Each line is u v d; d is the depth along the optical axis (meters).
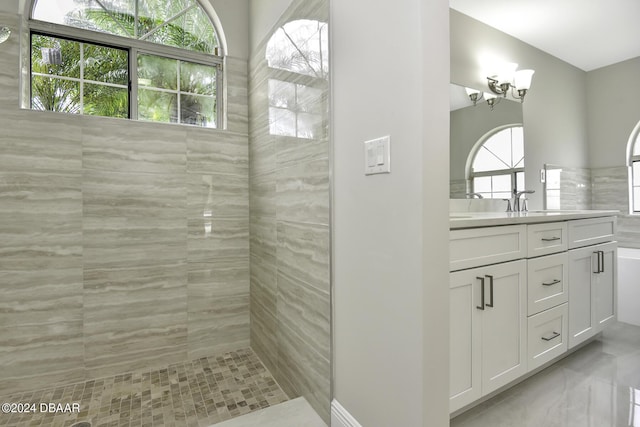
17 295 1.77
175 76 2.27
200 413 1.62
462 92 2.36
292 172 1.73
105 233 1.96
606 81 3.35
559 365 1.98
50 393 1.78
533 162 2.85
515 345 1.60
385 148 1.11
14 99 1.75
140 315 2.05
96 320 1.94
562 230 1.89
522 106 2.73
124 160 2.00
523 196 2.72
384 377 1.14
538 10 2.35
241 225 2.36
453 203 2.29
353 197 1.29
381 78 1.13
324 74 1.45
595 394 1.68
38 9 1.90
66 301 1.87
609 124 3.35
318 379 1.52
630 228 3.26
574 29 2.62
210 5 2.28
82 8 2.01
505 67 2.49
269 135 2.01
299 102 1.66
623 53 3.07
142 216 2.05
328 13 1.41
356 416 1.29
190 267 2.19
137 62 2.15
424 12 0.98
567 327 1.91
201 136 2.22
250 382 1.91
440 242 1.03
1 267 1.73
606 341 2.32
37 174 1.80
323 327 1.47
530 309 1.67
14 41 1.75
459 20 2.35
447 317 1.05
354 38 1.27
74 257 1.89
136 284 2.04
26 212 1.78
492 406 1.60
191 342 2.20
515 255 1.60
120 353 2.01
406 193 1.04
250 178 2.35
